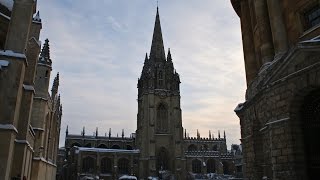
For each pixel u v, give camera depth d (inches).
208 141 6328.7
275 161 749.9
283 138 730.8
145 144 4660.4
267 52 944.9
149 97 4859.7
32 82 1250.6
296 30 843.4
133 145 5826.8
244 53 1191.6
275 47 889.5
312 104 722.8
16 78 916.0
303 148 708.0
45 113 1936.5
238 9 1312.7
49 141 2389.3
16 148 1127.0
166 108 4948.3
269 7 938.1
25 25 976.3
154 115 4790.8
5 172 837.8
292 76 714.2
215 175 4857.3
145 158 4591.5
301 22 834.8
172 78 5128.0
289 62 724.7
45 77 1966.0
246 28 1179.9
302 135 716.0
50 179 2566.4
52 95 2694.4
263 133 880.3
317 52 653.9
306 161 704.4
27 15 987.3
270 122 776.9
